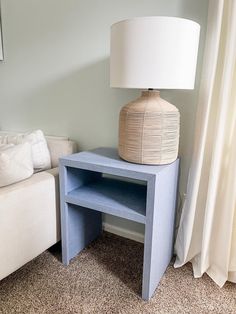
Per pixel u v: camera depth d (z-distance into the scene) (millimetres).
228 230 1229
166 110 1109
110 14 1474
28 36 1821
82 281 1283
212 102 1210
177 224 1491
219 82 1184
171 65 996
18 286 1235
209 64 1156
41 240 1317
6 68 2010
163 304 1147
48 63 1786
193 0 1239
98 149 1535
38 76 1862
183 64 1020
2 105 2137
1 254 1090
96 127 1692
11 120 2121
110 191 1381
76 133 1795
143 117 1100
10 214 1106
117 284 1268
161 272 1309
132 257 1495
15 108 2064
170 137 1143
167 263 1405
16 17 1838
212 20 1125
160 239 1205
